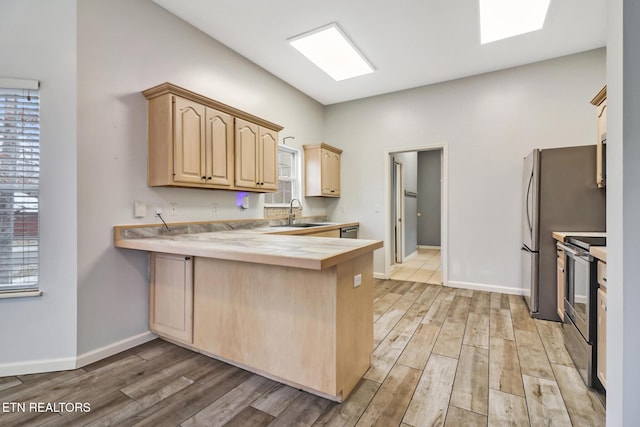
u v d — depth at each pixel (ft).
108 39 7.19
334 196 15.58
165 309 7.50
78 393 5.69
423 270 17.03
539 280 9.40
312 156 14.48
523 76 11.83
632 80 3.31
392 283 14.02
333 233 12.71
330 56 11.07
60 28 6.50
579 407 5.24
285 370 5.71
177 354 7.23
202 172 8.24
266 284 5.90
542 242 9.36
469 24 9.19
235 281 6.29
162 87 7.44
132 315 7.64
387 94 14.69
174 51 8.67
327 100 15.67
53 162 6.48
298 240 6.95
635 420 3.32
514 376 6.22
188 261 6.97
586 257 6.04
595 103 8.36
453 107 13.15
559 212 9.18
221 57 10.16
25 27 6.31
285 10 8.55
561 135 11.29
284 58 11.22
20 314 6.33
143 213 7.86
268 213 12.48
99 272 7.02
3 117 6.26
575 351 6.66
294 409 5.24
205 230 9.46
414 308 10.48
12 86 6.16
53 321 6.49
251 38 9.91
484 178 12.57
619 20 3.44
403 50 10.71
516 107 11.97
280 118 13.04
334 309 5.18
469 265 12.92
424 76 12.77
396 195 18.88
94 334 6.92
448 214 13.25
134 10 7.71
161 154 7.70
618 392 3.50
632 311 3.33
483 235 12.63
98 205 7.01
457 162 13.07
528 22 9.08
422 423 4.89
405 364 6.72
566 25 9.24
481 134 12.60
